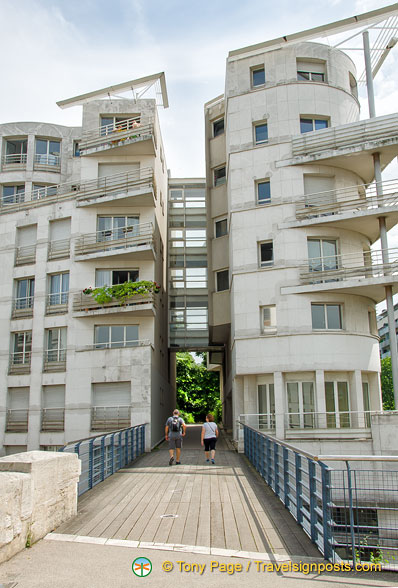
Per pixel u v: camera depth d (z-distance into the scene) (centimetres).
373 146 2239
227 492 1174
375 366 2331
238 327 2327
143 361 2506
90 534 806
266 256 2375
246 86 2530
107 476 1454
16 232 2969
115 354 2559
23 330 2819
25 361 2788
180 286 3734
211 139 2945
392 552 714
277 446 1139
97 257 2692
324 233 2330
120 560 683
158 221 3038
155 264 2812
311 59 2514
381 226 2241
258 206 2397
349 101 2536
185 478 1401
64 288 2800
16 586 593
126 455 1772
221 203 2839
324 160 2338
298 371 2212
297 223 2312
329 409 2206
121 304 2589
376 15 2352
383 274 2220
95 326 2684
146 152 2814
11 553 694
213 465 1692
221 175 2895
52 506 837
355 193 2411
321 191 2408
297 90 2444
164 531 824
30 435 2641
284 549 734
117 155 2850
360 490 742
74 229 2795
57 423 2627
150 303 2570
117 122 2848
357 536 719
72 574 631
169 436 1739
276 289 2295
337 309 2302
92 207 2800
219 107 2911
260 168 2430
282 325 2253
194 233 3816
